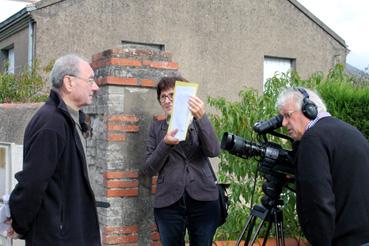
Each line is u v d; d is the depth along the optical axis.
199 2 13.71
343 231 2.78
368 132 4.57
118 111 4.06
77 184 2.80
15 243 4.10
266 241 4.07
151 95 4.18
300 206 2.87
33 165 2.63
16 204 2.65
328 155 2.80
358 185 2.78
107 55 4.11
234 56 14.33
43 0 11.45
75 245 2.74
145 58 4.14
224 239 4.92
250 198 4.86
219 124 4.99
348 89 4.72
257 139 4.52
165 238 3.59
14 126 4.68
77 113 2.96
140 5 12.78
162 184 3.61
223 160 4.97
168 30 13.25
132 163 4.10
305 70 15.60
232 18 14.29
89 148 4.37
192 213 3.60
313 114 2.95
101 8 12.21
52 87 2.93
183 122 3.44
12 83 8.77
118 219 4.04
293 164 3.42
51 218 2.70
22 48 12.12
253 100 5.03
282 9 15.16
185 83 3.45
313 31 15.71
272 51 15.01
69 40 11.80
